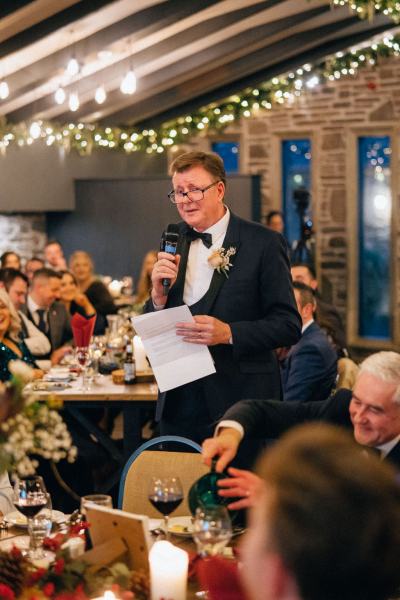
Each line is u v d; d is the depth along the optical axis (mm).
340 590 1241
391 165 13266
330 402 3420
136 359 6469
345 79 13430
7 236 13250
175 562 2434
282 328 3988
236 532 3105
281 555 1233
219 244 4086
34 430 2729
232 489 2754
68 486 6172
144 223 13508
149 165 14953
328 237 13766
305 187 14000
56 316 8000
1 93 9484
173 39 10688
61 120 12555
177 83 12672
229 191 12961
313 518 1217
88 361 6191
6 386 2662
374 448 3086
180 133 13797
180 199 4012
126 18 9445
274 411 3377
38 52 9820
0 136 11906
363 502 1220
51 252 11258
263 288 4062
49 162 13195
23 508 3088
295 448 1268
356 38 12438
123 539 2617
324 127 13641
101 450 6359
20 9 7887
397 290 13305
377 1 9023
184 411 4082
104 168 14188
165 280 3910
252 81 13125
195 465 3746
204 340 3873
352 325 13703
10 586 2463
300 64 12859
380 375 3004
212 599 2293
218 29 10305
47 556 2945
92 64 10750
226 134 14391
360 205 13633
